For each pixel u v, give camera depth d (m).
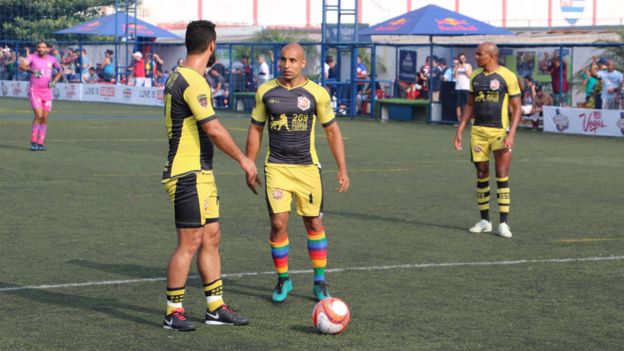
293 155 8.35
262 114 8.50
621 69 31.39
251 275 9.40
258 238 11.36
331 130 8.56
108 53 44.53
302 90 8.38
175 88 7.28
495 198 14.99
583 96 28.34
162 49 43.53
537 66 28.84
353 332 7.34
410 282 9.09
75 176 16.92
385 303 8.27
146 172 17.64
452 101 31.08
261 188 15.83
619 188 16.23
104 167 18.36
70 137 25.00
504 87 11.88
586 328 7.48
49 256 10.13
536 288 8.87
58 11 57.00
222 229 11.95
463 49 32.62
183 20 70.25
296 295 8.62
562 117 27.81
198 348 6.89
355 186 16.22
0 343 6.96
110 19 46.50
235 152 7.33
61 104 40.81
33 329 7.36
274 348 6.90
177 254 7.36
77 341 7.04
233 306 8.19
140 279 9.12
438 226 12.38
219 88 38.44
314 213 8.38
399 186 16.28
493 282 9.11
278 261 8.32
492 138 11.83
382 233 11.79
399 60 35.25
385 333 7.30
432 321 7.66
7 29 55.12
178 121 7.31
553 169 19.09
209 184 7.42
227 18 72.12
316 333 7.32
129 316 7.79
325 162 20.16
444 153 22.14
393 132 28.06
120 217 12.68
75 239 11.10
